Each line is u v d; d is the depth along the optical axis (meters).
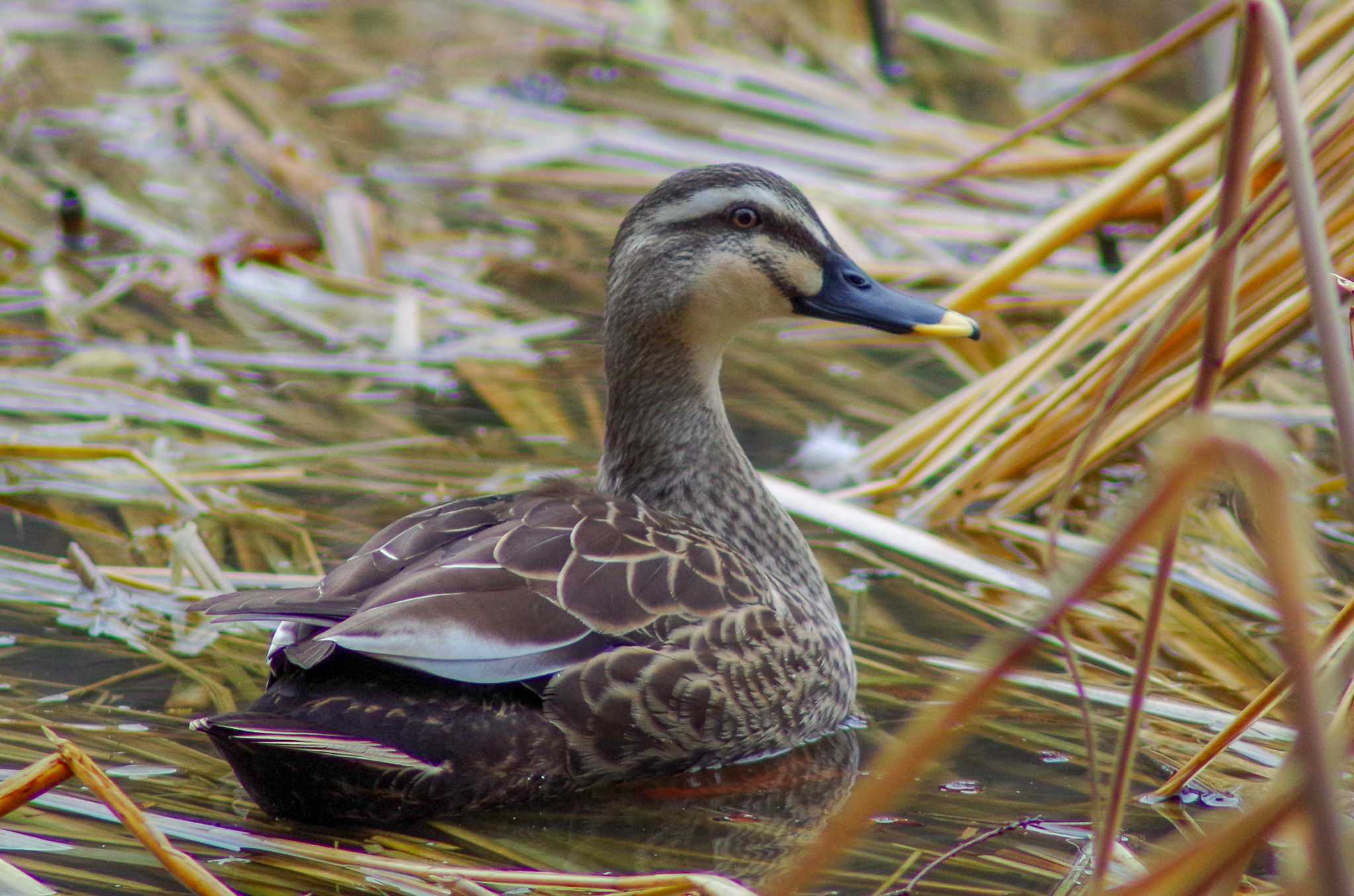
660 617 7.92
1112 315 11.58
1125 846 7.04
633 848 7.43
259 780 7.36
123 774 7.83
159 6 23.36
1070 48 21.23
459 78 20.70
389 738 7.25
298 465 11.89
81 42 22.03
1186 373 11.07
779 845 7.45
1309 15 15.49
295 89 20.34
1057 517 5.28
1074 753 8.27
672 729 7.95
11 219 16.39
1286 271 10.62
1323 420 12.31
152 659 9.13
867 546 10.90
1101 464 11.37
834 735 8.74
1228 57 15.69
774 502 9.42
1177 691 8.93
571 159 18.34
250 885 6.92
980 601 10.12
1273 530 3.99
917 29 21.27
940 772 8.11
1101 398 11.30
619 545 8.03
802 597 8.85
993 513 11.46
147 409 12.70
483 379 13.62
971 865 7.16
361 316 14.77
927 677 9.17
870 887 7.00
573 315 15.05
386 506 11.23
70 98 19.86
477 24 22.48
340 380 13.58
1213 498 11.34
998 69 20.61
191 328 14.45
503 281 15.76
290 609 7.11
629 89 20.08
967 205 16.70
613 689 7.72
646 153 18.23
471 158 18.34
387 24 22.69
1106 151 16.58
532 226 17.05
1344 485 11.12
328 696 7.26
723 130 18.50
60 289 14.95
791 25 21.59
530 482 11.55
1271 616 9.81
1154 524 4.21
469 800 7.57
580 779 7.85
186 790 7.73
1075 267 15.41
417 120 19.58
